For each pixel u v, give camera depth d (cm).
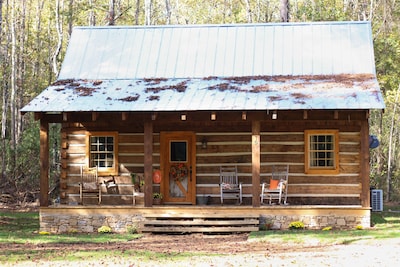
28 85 4191
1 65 4022
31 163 3167
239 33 2270
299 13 3700
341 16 3509
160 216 1906
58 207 1944
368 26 2234
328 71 2095
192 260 1304
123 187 2088
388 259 1258
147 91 2008
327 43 2194
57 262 1282
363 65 2102
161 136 2081
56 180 3031
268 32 2261
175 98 1934
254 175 1886
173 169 2077
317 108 1806
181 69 2155
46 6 4500
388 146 3628
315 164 2038
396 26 3662
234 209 1888
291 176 2030
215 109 1839
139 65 2181
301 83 2016
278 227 1880
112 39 2297
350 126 2014
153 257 1349
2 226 2052
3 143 3372
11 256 1361
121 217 1928
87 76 2155
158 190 2075
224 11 4481
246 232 1848
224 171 2056
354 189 2011
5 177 3197
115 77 2142
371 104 1809
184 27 2317
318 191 2019
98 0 4203
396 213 2316
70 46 2280
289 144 2034
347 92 1911
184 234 1858
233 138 2059
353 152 2019
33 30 4509
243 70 2130
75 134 2108
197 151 2069
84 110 1878
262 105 1839
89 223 1936
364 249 1413
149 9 3691
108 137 2108
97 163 2105
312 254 1365
